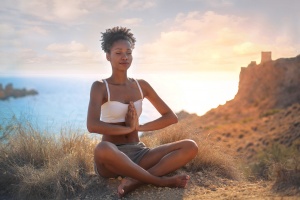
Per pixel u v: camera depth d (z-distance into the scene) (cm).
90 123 373
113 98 388
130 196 359
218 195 349
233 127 5600
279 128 5009
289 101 6172
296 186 334
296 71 6600
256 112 6325
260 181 419
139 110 403
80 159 440
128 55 394
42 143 474
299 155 395
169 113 417
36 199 388
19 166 441
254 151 4250
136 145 390
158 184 366
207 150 457
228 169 450
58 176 400
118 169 356
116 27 402
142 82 416
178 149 381
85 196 379
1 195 405
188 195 357
